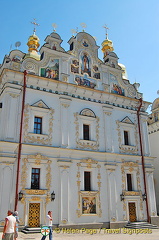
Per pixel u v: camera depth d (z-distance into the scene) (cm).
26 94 2217
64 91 2414
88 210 2197
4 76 2202
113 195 2352
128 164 2561
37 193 2003
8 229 995
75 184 2202
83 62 2645
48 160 2133
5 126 2034
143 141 2770
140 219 2448
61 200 2078
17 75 2194
